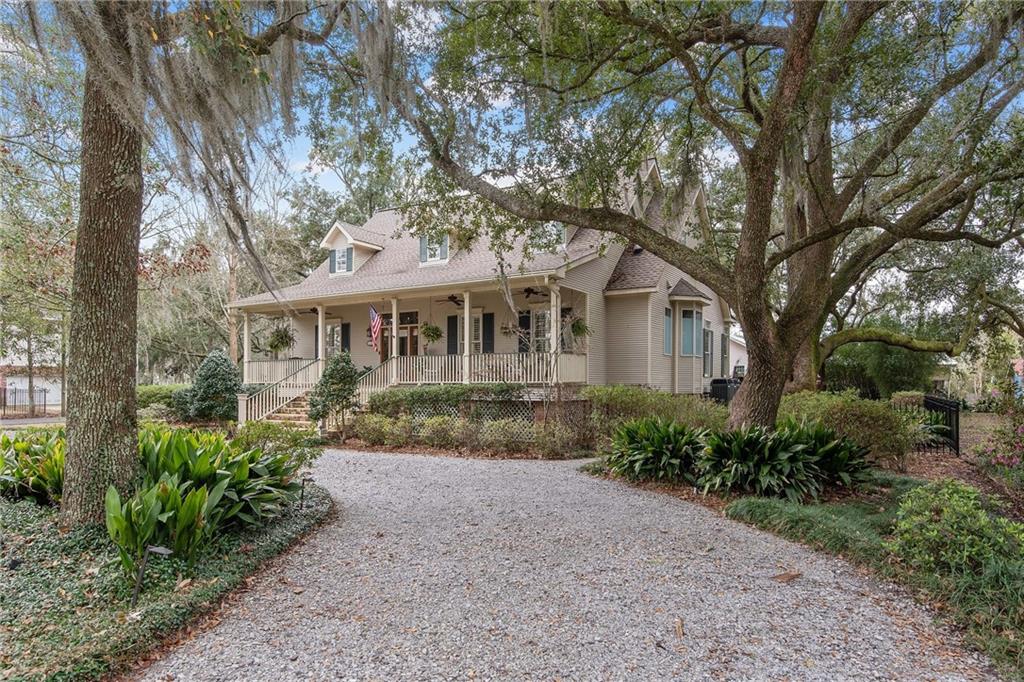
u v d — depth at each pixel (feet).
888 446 26.45
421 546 15.75
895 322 59.72
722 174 43.75
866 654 10.12
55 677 8.86
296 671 9.52
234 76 15.01
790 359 24.29
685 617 11.44
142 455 15.87
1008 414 25.25
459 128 24.00
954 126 21.86
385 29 18.97
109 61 12.30
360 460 30.78
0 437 20.61
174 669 9.66
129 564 11.72
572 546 15.65
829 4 22.82
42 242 30.94
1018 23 20.07
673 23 23.38
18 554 13.06
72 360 14.52
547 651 10.10
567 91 24.56
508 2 22.13
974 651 10.30
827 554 15.14
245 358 59.00
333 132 25.72
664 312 53.78
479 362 45.14
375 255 61.77
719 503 20.48
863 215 21.71
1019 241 37.60
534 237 31.99
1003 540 12.44
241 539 15.08
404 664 9.70
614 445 26.32
